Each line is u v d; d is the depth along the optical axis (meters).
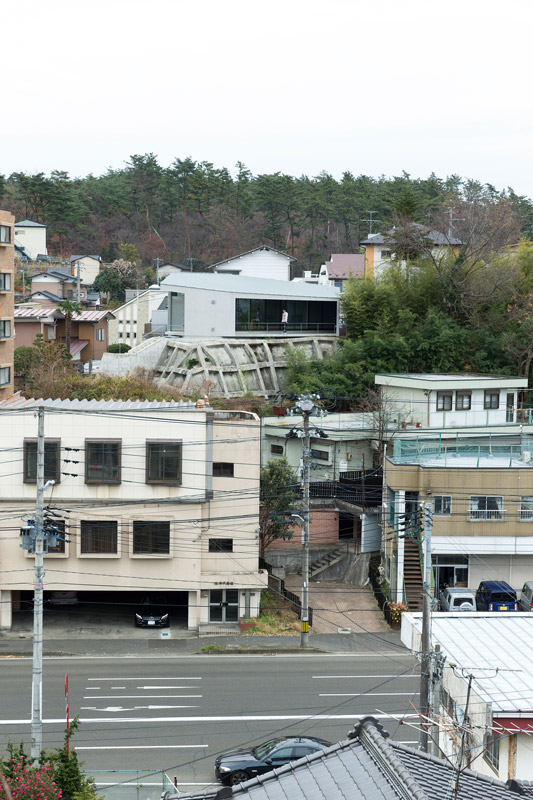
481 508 42.41
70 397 57.69
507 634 24.03
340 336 70.50
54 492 39.22
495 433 47.72
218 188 129.50
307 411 37.91
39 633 24.73
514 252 71.88
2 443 38.88
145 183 137.25
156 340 67.88
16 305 86.69
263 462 54.88
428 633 22.38
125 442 39.47
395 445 43.78
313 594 44.50
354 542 47.69
